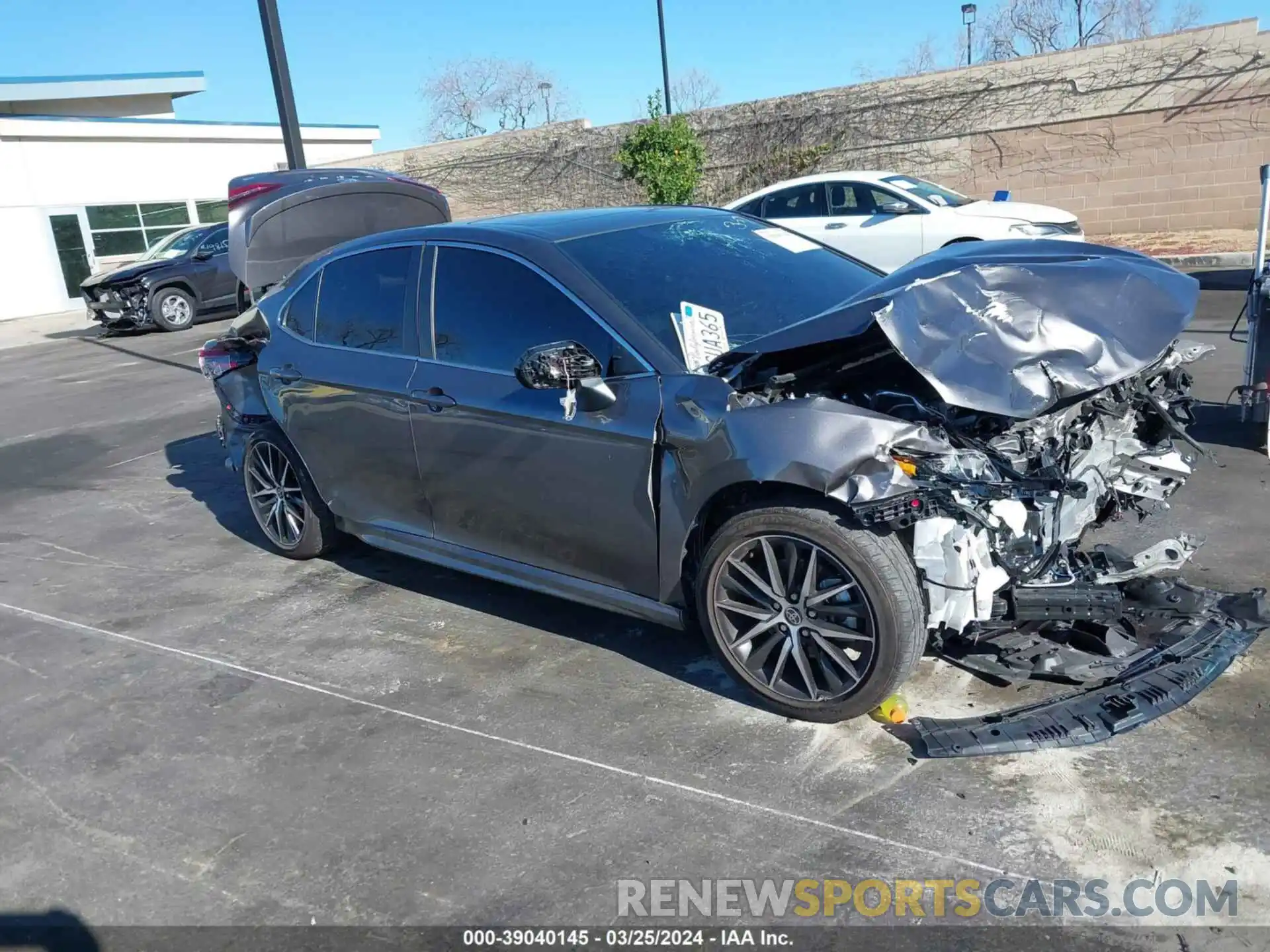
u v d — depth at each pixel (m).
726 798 3.14
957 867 2.76
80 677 4.41
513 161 22.94
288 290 5.25
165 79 25.91
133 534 6.45
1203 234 15.71
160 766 3.64
